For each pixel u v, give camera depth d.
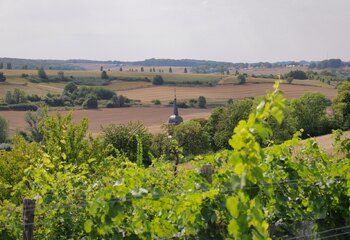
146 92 156.75
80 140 17.70
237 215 3.65
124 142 37.47
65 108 131.75
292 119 70.88
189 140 66.12
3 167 15.34
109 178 8.10
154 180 8.10
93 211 5.64
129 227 5.95
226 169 7.30
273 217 7.15
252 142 3.59
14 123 106.19
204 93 152.75
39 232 6.88
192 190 6.57
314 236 7.40
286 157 7.68
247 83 163.12
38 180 8.04
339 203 7.69
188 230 6.08
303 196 7.48
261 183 4.21
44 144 18.02
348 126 82.56
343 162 8.41
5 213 6.80
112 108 132.00
